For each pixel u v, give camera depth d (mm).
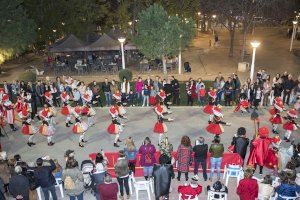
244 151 13055
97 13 33531
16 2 28812
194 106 21203
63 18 32875
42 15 32656
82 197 11234
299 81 20812
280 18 35062
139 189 12016
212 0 34594
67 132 18141
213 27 49031
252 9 30641
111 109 17547
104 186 10039
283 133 17547
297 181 11117
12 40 28062
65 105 19219
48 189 11422
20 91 21281
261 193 10648
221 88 21141
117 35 30922
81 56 32938
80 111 16984
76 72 30156
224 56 35062
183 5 34250
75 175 10844
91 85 23219
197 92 21062
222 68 30609
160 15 25312
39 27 32969
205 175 13047
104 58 31094
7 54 28703
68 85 21984
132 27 33031
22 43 28969
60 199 12453
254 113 15688
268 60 33281
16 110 20500
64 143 16984
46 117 17125
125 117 19609
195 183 10453
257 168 14023
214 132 16031
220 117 17500
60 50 28953
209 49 38531
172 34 24516
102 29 35562
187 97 22234
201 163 12805
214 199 10711
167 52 25391
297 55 35250
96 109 21094
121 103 20500
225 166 13070
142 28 25562
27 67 32281
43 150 16359
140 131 17938
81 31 32812
